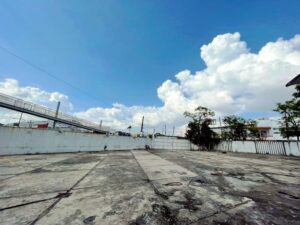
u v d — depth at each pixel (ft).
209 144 65.46
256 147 48.91
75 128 56.54
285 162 26.37
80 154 33.30
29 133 29.58
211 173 16.08
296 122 44.65
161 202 8.29
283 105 45.55
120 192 9.75
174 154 39.45
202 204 8.09
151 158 28.76
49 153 32.32
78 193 9.48
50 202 8.11
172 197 9.02
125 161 23.91
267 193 9.96
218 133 73.67
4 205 7.63
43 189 10.09
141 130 77.05
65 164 19.74
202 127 66.90
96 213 6.97
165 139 66.69
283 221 6.47
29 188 10.21
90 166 18.75
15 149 27.35
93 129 59.98
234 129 67.21
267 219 6.61
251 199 8.88
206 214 6.99
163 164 21.54
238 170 18.08
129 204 7.98
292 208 7.74
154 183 11.87
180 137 71.31
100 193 9.53
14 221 6.18
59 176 13.51
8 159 22.34
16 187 10.38
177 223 6.21
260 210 7.47
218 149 61.93
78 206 7.67
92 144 43.11
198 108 68.95
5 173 14.11
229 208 7.65
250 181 13.00
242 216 6.84
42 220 6.29
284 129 46.70
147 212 7.12
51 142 33.32
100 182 11.91
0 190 9.75
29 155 27.86
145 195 9.27
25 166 17.63
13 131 27.14
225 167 20.20
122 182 12.00
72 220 6.32
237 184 12.03
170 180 12.84
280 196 9.43
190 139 69.56
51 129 33.45
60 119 51.52
